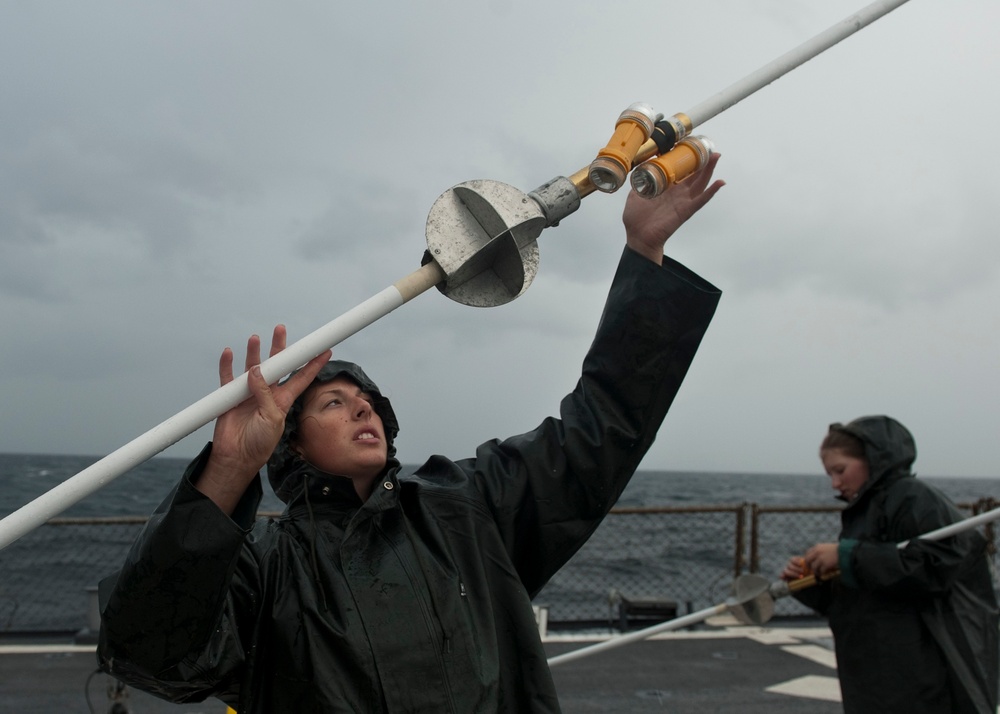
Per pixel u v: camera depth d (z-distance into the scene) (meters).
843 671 4.58
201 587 1.85
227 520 1.85
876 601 4.43
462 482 2.42
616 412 2.47
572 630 9.77
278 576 2.11
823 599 4.82
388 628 2.05
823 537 21.44
